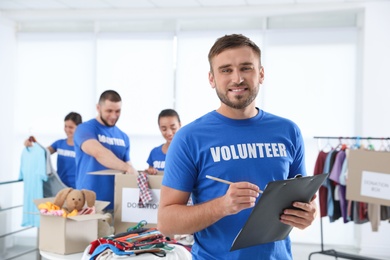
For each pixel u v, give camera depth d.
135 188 2.57
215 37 5.84
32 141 4.45
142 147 6.02
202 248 1.45
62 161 4.78
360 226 5.34
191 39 5.90
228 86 1.41
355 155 4.12
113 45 6.07
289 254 1.54
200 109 5.91
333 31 5.57
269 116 1.54
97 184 3.19
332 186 4.70
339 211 4.74
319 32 5.61
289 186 1.26
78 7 5.75
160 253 2.13
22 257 4.58
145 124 6.02
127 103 6.04
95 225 2.47
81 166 3.29
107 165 3.02
